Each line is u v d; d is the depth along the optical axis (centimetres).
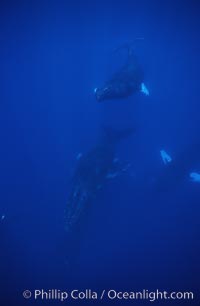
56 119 2530
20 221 2252
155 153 2338
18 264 2114
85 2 2852
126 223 2209
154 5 2805
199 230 2183
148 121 2420
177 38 2719
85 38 2822
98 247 2152
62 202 2278
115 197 2253
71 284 2048
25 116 2583
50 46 2845
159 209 2250
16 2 2872
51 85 2659
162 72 2573
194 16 2733
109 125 2414
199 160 2275
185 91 2514
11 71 2778
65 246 2075
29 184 2367
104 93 2131
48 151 2445
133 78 2238
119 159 2253
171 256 2109
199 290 1986
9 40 2905
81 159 2147
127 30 2808
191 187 2303
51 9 2898
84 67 2678
